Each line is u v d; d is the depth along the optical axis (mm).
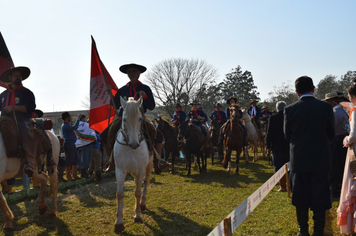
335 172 5953
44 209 5250
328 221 4562
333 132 3553
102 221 5000
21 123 4445
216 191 6969
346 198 3693
